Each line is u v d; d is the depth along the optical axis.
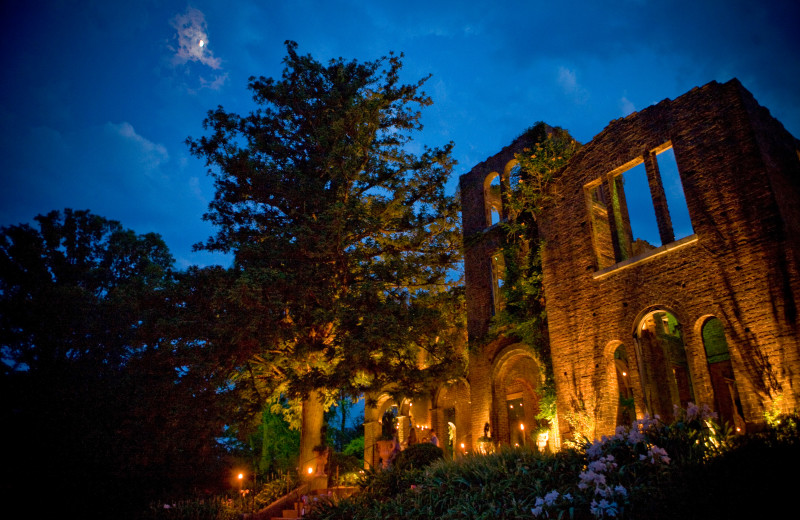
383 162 20.55
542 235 17.80
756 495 7.18
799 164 13.84
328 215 17.11
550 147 18.14
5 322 23.09
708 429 9.78
